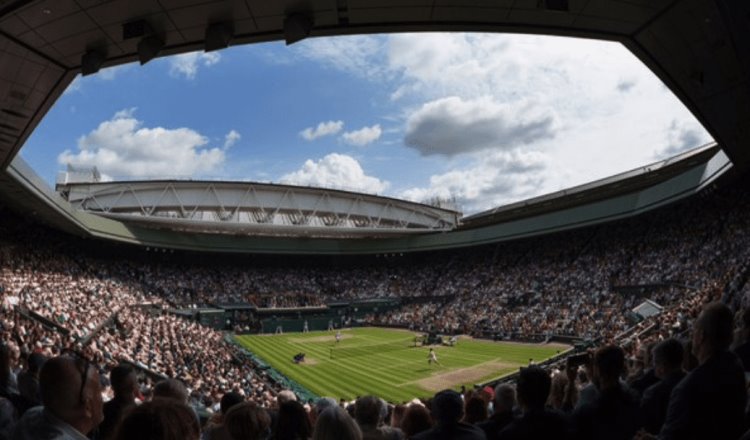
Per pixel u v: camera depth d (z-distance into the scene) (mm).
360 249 75188
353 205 71438
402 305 71875
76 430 3002
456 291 68312
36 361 6527
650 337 22844
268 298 68938
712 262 40406
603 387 4801
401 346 48062
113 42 9922
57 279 42281
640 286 46031
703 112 16219
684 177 41031
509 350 42812
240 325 62219
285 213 68438
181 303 61062
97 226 51812
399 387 30484
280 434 4070
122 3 8508
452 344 47438
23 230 47562
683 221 48000
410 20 9188
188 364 27891
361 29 9445
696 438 3418
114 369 5199
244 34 9523
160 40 9555
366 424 4969
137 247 65250
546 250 63562
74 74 11836
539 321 49562
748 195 41125
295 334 61000
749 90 13914
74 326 26469
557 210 57281
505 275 65062
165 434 2357
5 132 17922
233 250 67938
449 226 78375
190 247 64438
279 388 28078
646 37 10383
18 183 31641
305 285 74812
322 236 72062
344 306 71500
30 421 2963
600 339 35438
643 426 4723
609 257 54125
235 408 3959
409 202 75812
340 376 33906
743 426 3502
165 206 59938
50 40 9922
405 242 74312
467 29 9570
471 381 31375
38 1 8469
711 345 3646
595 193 51531
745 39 10398
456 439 4289
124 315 38000
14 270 38062
